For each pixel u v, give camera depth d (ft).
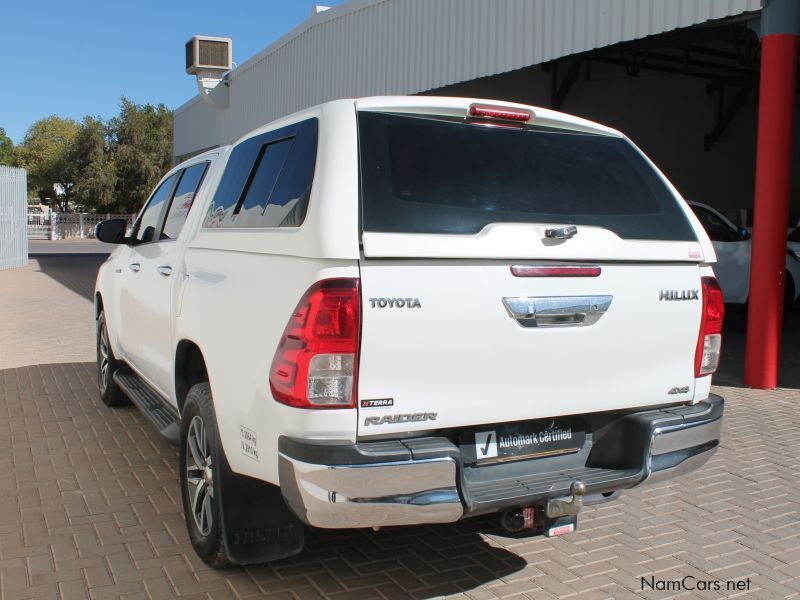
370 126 10.32
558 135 11.73
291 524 11.48
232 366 10.76
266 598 11.18
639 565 12.67
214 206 13.50
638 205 11.55
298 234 9.74
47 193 193.88
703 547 13.43
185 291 13.17
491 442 10.28
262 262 10.47
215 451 11.28
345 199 9.52
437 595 11.44
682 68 58.85
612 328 10.69
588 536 13.82
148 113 182.91
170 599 11.09
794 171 66.64
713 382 26.48
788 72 24.02
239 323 10.66
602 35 28.58
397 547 13.06
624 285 10.77
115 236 17.84
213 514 11.49
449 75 36.70
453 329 9.56
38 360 28.78
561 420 10.84
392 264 9.32
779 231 24.77
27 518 13.93
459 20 35.91
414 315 9.34
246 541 11.28
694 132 62.39
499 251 9.79
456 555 12.81
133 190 174.81
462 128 10.98
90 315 42.32
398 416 9.39
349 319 9.04
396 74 40.50
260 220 11.21
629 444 11.02
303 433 9.19
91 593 11.22
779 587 12.03
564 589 11.76
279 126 12.10
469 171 10.57
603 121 56.65
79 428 19.57
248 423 10.28
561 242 10.31
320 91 48.57
